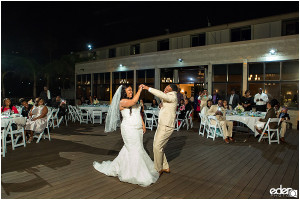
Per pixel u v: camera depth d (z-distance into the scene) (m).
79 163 4.32
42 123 6.11
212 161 4.59
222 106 7.09
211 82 11.62
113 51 19.50
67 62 22.69
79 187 3.23
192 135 7.47
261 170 4.07
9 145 5.73
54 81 24.73
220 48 11.30
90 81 18.50
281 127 6.46
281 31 11.84
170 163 4.43
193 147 5.79
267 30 12.27
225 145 6.04
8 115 5.69
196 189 3.23
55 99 9.23
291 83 9.44
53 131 7.88
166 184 3.39
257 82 10.30
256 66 10.33
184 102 8.87
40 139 6.50
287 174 3.88
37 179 3.50
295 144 6.23
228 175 3.81
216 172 3.95
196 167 4.20
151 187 3.28
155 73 13.92
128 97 3.59
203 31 14.16
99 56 20.64
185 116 8.62
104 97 17.31
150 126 8.92
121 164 3.52
